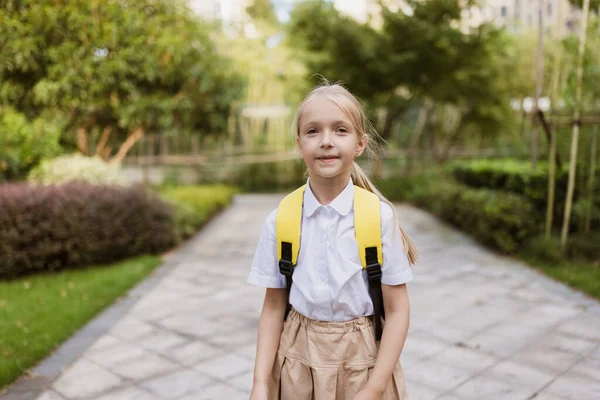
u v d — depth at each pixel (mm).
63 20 6098
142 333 3734
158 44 6648
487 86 11141
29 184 5953
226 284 5082
